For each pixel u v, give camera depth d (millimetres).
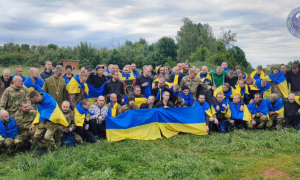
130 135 9828
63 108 8875
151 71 14734
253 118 11109
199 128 10555
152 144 9250
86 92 10766
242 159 7918
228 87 11617
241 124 11172
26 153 8203
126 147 8859
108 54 49906
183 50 65812
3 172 7109
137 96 10742
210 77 13281
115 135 9641
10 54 46656
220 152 8562
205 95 11047
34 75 10125
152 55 53812
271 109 11258
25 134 8523
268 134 10266
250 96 12586
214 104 10938
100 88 11102
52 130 8219
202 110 10734
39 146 8297
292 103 11062
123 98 11008
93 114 9703
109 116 9820
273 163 7406
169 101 10789
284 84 13070
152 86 11148
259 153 8305
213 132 10898
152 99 10547
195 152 8672
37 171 6840
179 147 9117
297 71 13008
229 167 7070
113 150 8547
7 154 8391
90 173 6848
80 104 9367
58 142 8680
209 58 55594
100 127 9820
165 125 10406
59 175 6645
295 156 8109
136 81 11797
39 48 49969
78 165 7211
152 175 6648
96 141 9336
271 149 8711
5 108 9094
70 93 10148
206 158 7766
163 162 7406
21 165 7262
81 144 9109
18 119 8656
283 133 10203
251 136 10062
